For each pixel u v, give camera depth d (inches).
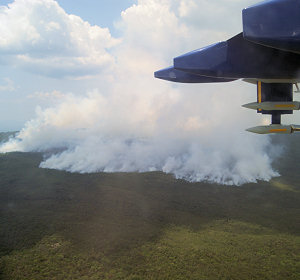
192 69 295.0
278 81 380.8
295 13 196.2
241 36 275.7
